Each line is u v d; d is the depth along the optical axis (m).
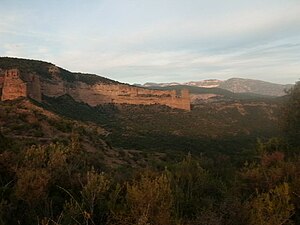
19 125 34.09
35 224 7.98
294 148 20.89
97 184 9.23
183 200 9.63
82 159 16.30
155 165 21.17
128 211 8.12
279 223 7.75
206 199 9.66
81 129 40.78
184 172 13.02
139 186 9.27
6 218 8.27
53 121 40.50
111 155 35.38
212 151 58.56
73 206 8.40
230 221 7.54
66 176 10.84
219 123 105.56
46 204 8.71
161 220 7.62
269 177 11.73
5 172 10.93
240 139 78.88
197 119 113.25
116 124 101.00
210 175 13.96
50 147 14.14
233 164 22.34
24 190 8.81
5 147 15.53
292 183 9.89
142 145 63.56
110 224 7.96
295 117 23.83
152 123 108.81
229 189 11.46
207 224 7.26
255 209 8.16
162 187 8.96
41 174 9.75
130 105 133.88
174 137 80.50
